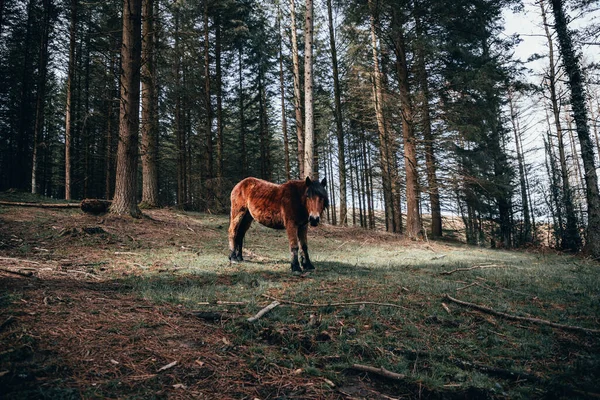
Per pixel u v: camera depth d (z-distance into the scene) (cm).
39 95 1917
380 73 1530
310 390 229
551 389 242
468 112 1362
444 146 1356
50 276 450
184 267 610
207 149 1797
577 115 1108
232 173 2977
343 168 1762
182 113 2344
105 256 668
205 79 1862
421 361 285
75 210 1036
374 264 804
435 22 1327
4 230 748
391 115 1492
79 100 2208
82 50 2123
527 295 485
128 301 366
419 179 1421
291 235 634
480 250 1328
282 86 2334
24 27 2142
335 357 278
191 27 1758
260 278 535
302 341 299
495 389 244
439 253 1116
